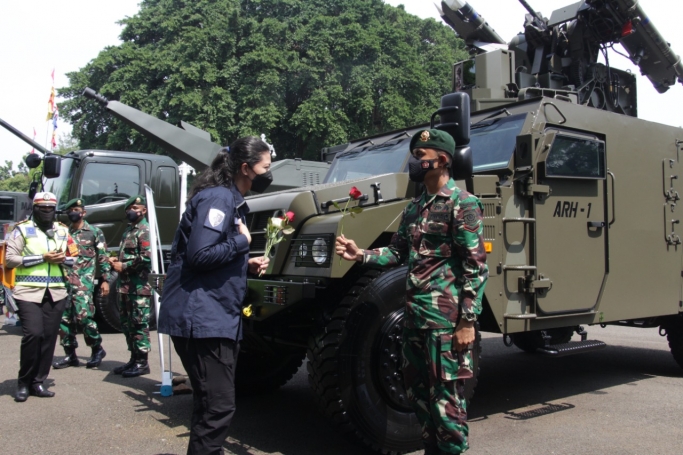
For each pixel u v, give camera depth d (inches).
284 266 159.5
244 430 173.3
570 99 219.6
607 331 389.1
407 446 150.1
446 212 120.3
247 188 127.2
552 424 179.8
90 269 266.1
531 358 291.1
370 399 145.6
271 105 845.8
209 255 113.0
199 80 850.8
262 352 202.4
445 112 151.6
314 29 923.4
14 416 186.4
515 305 171.8
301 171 320.8
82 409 194.7
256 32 901.8
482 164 187.3
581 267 190.7
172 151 297.9
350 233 148.4
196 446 115.2
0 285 435.5
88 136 968.9
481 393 219.6
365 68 911.0
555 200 183.9
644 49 277.4
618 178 205.8
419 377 123.6
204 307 114.7
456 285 119.9
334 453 153.4
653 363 277.0
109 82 890.1
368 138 249.8
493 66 239.6
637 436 168.2
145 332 245.3
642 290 212.1
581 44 258.5
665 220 223.5
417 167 122.9
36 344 205.5
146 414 188.9
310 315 161.6
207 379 115.7
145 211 247.1
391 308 149.6
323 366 144.0
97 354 264.8
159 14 957.2
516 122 189.2
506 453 153.8
